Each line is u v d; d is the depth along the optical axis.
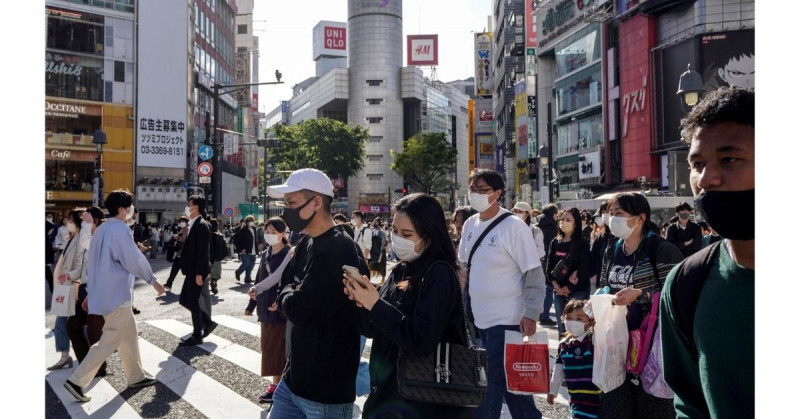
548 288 9.26
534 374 3.73
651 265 3.63
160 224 38.41
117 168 37.25
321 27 147.12
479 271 4.12
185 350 7.56
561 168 42.50
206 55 45.91
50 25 35.34
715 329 1.41
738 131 1.33
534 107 45.75
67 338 6.75
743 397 1.38
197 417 5.05
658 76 32.41
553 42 43.44
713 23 29.66
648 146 32.81
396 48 100.12
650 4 32.00
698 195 1.41
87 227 6.55
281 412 2.98
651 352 3.39
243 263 16.05
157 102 38.56
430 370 2.43
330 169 61.59
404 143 67.06
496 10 71.56
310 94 116.38
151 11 38.53
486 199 4.15
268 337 5.41
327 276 2.75
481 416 3.97
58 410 5.23
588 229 12.28
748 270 1.37
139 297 12.66
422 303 2.47
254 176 69.94
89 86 36.59
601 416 3.59
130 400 5.51
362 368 3.65
